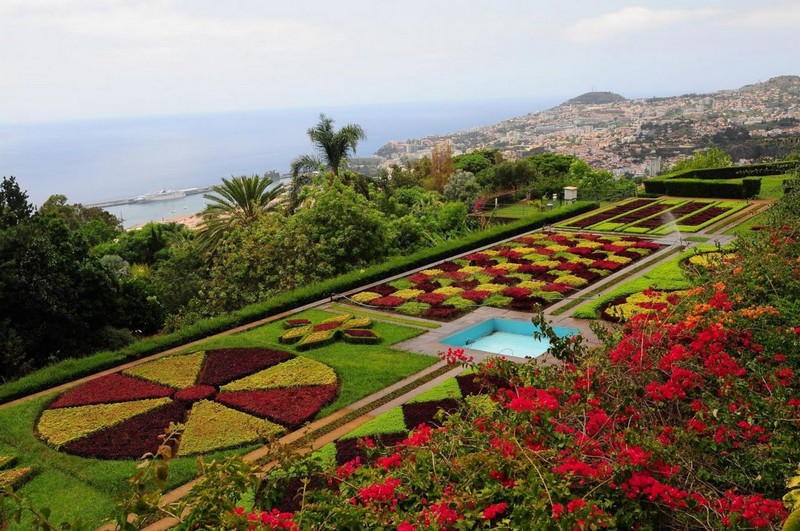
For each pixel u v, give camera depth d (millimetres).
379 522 4168
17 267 15281
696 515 4125
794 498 3887
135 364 13273
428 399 10297
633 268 19391
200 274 24859
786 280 9180
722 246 19891
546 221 28031
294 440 9375
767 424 5277
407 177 53875
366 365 12375
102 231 43031
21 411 10930
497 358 6801
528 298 16672
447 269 20562
